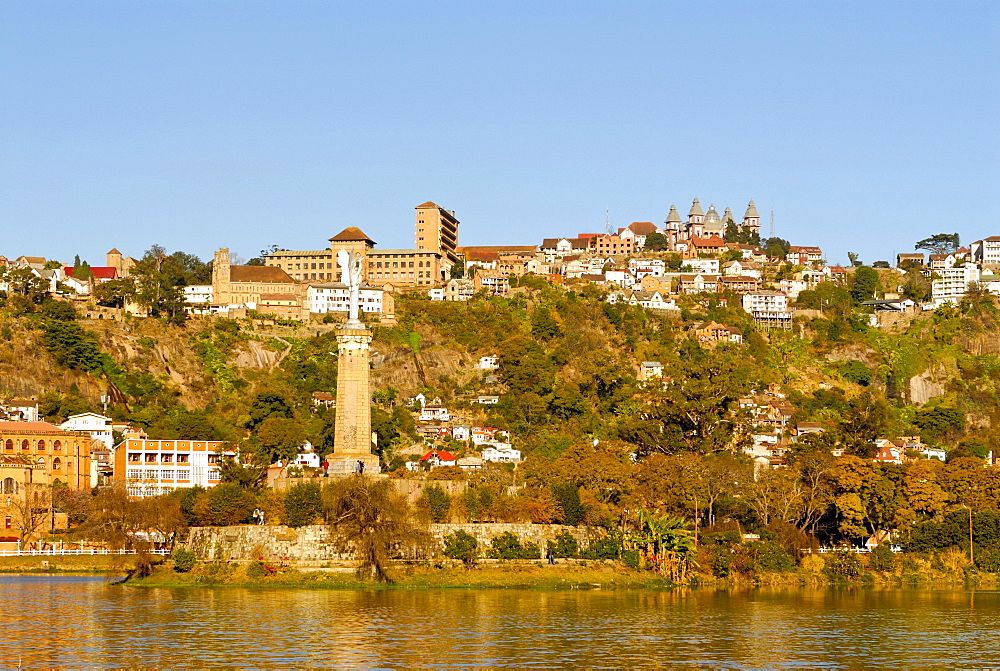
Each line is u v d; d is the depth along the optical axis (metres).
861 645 183.00
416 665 162.38
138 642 175.25
